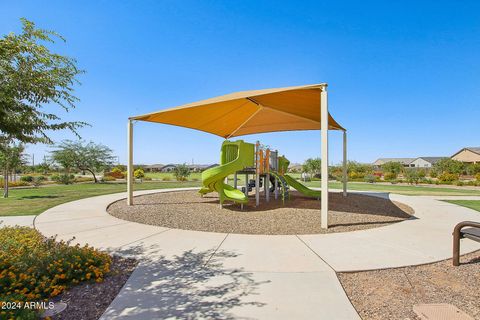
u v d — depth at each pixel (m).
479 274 3.26
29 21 2.88
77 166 23.41
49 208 8.04
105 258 3.45
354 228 5.62
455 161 33.84
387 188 17.72
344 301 2.54
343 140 11.09
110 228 5.54
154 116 8.38
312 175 34.06
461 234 3.60
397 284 2.96
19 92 2.84
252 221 6.23
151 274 3.15
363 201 9.74
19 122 2.91
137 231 5.30
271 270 3.29
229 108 8.41
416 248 4.23
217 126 11.70
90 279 2.99
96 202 9.25
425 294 2.72
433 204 9.54
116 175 30.53
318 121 10.52
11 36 2.72
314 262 3.57
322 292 2.72
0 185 18.03
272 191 12.11
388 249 4.17
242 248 4.20
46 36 3.03
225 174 7.60
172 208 7.98
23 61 2.83
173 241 4.58
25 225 5.74
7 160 10.53
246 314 2.30
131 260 3.65
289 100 7.10
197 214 7.06
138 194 11.88
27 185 19.72
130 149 8.58
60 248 3.55
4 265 2.92
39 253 3.28
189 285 2.86
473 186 21.97
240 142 7.85
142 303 2.48
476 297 2.66
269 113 10.04
